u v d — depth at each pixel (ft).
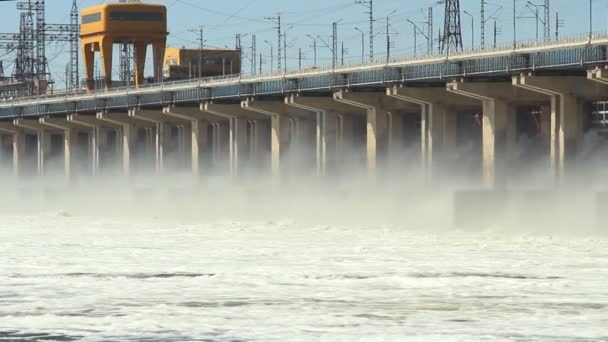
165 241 456.45
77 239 471.21
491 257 371.15
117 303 271.90
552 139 531.91
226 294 284.82
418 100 596.70
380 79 601.62
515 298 274.98
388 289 291.79
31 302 273.75
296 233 504.02
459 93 556.10
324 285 299.99
